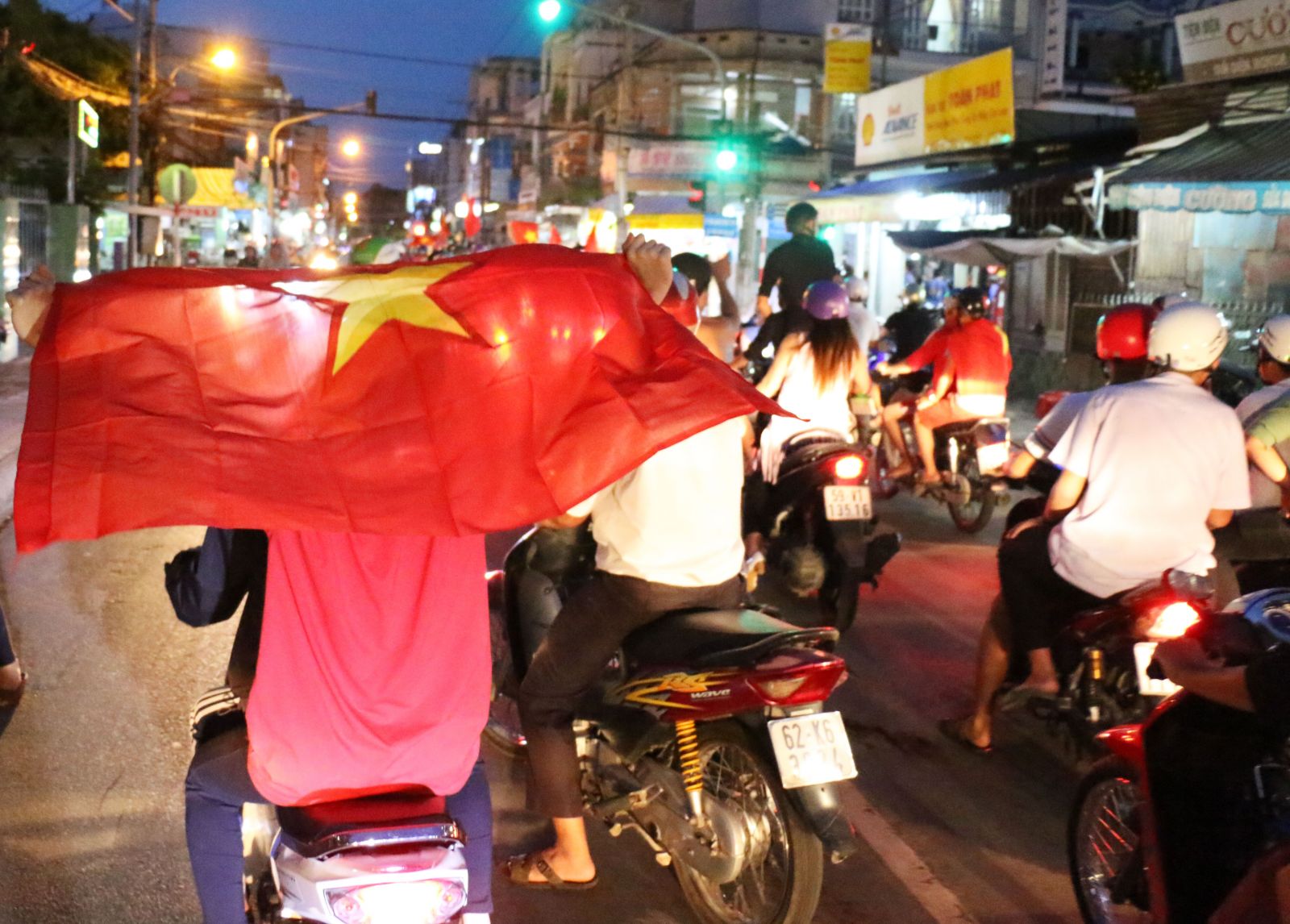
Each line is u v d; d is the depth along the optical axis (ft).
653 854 15.49
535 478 8.86
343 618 9.48
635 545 13.09
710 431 13.16
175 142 142.61
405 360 8.89
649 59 142.31
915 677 21.98
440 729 9.78
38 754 17.40
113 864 14.38
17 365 64.13
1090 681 16.21
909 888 14.55
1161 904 11.28
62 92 79.77
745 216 114.11
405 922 9.38
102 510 8.08
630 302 9.44
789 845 12.45
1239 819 10.68
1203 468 15.51
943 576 29.35
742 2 137.49
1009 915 13.97
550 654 13.76
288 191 219.41
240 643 10.36
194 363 8.54
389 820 9.61
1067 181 63.00
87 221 77.92
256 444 8.51
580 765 14.53
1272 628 10.16
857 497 22.81
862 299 37.42
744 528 24.40
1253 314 53.72
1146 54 120.37
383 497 8.58
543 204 189.47
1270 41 51.26
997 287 77.61
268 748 9.52
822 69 135.64
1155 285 58.65
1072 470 15.92
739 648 12.37
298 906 9.75
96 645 22.17
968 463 33.24
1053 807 16.81
